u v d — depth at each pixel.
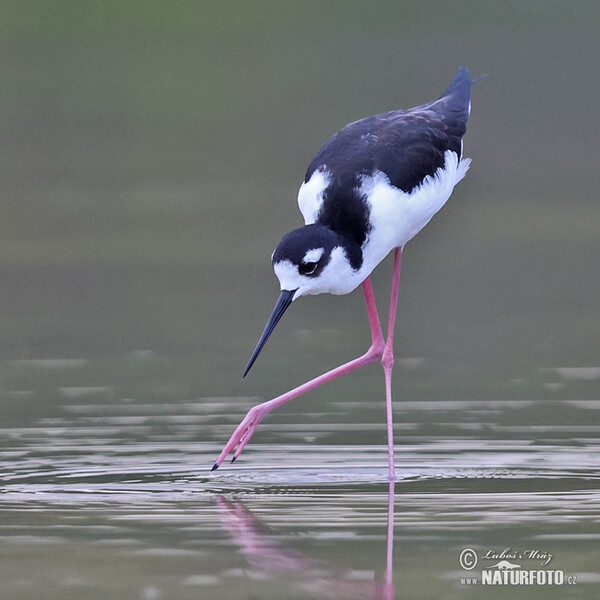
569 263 18.44
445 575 7.12
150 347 14.64
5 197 22.09
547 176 23.39
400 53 28.53
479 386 12.77
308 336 15.24
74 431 10.98
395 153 10.21
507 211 21.41
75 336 15.15
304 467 9.87
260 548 7.61
